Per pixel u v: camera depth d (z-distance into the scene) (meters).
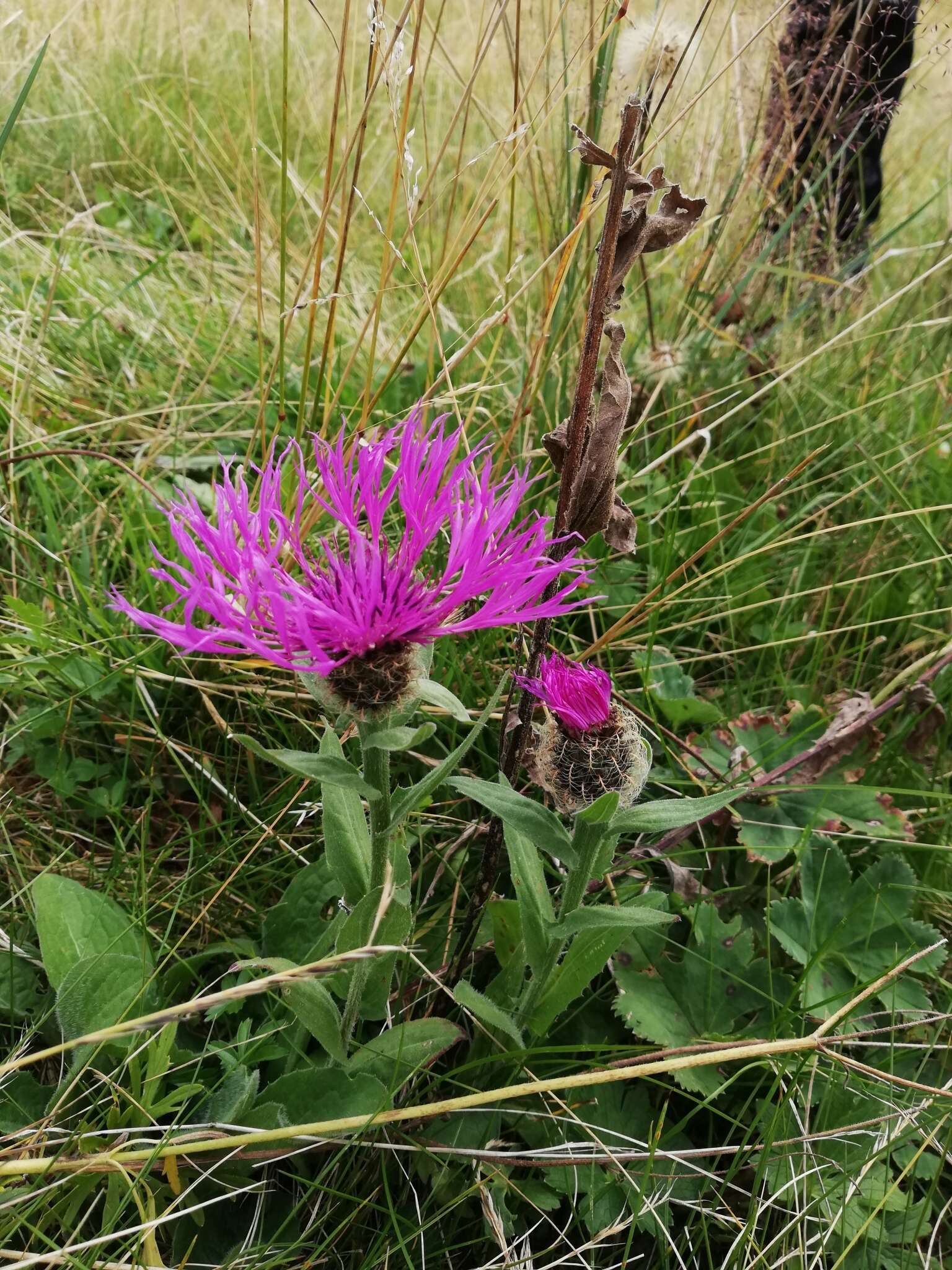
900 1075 0.18
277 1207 0.15
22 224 0.39
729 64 0.21
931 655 0.22
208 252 0.35
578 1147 0.16
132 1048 0.15
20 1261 0.12
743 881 0.20
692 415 0.26
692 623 0.23
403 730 0.12
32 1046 0.16
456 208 0.36
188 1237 0.15
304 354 0.30
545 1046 0.17
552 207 0.27
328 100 0.42
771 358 0.31
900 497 0.26
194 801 0.21
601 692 0.14
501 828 0.16
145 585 0.23
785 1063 0.16
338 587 0.12
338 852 0.14
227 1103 0.15
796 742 0.22
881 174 0.36
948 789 0.22
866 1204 0.16
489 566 0.12
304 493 0.13
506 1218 0.15
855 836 0.20
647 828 0.14
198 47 0.47
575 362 0.27
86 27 0.45
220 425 0.29
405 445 0.12
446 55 0.24
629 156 0.13
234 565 0.11
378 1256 0.14
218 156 0.40
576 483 0.15
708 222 0.30
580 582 0.12
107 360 0.31
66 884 0.17
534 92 0.25
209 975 0.18
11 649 0.22
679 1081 0.16
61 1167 0.13
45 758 0.20
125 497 0.26
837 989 0.18
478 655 0.22
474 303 0.33
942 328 0.34
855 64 0.27
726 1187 0.15
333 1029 0.14
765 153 0.30
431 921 0.18
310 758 0.12
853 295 0.34
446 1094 0.16
